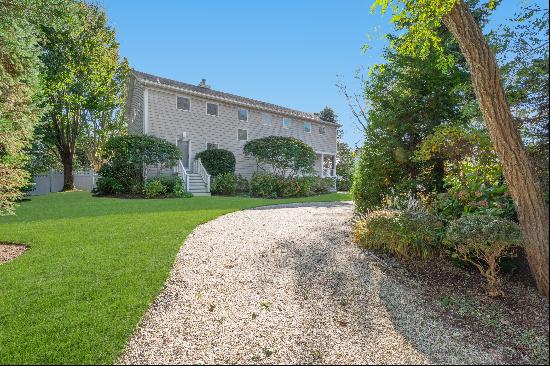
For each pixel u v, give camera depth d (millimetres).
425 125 7824
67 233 6992
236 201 13859
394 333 3400
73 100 19547
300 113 26094
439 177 7637
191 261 5309
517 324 3512
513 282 4312
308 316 3717
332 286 4453
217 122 20484
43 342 3127
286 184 18625
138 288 4258
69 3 9648
